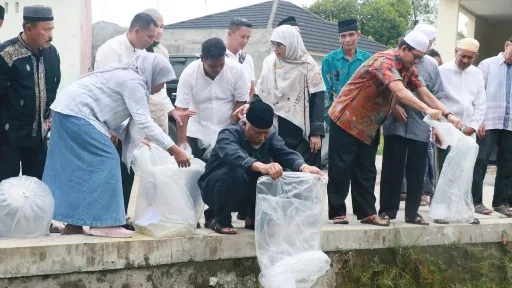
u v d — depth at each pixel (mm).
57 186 4477
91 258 4137
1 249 3891
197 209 4867
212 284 4582
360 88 5293
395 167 5648
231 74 5492
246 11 21062
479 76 6535
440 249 5656
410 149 5625
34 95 4777
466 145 5684
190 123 5559
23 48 4715
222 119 5527
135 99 4457
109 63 5223
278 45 5441
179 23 21812
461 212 5750
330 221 5586
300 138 5535
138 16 5246
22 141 4809
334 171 5410
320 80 5492
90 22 15258
